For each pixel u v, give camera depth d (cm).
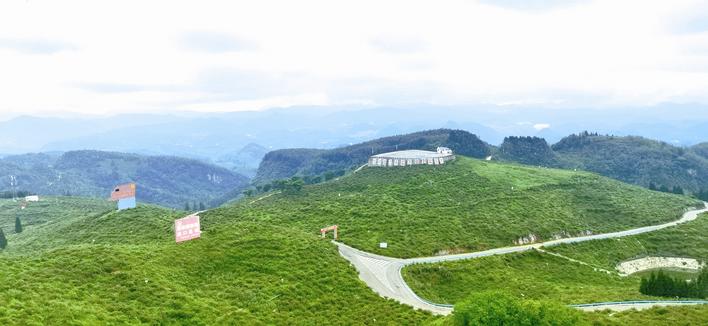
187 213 17088
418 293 8494
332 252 9900
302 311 7050
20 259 7144
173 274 7450
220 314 6400
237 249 8888
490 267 11138
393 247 11781
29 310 5150
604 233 15938
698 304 7281
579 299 8069
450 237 13125
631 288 10206
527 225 15088
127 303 6144
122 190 16050
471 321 5081
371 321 6900
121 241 12262
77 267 6894
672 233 16162
